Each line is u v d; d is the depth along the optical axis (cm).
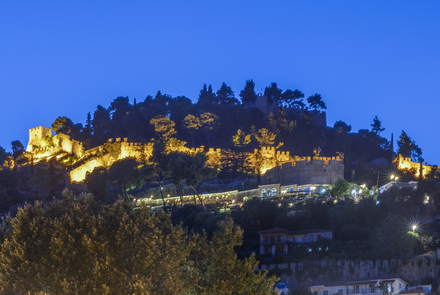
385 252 9081
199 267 4931
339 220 10831
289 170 15638
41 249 4500
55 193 15375
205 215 10819
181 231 4691
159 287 4200
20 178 16525
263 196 13725
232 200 13850
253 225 11044
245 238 10606
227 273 4809
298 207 11619
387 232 9381
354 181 16212
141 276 4303
